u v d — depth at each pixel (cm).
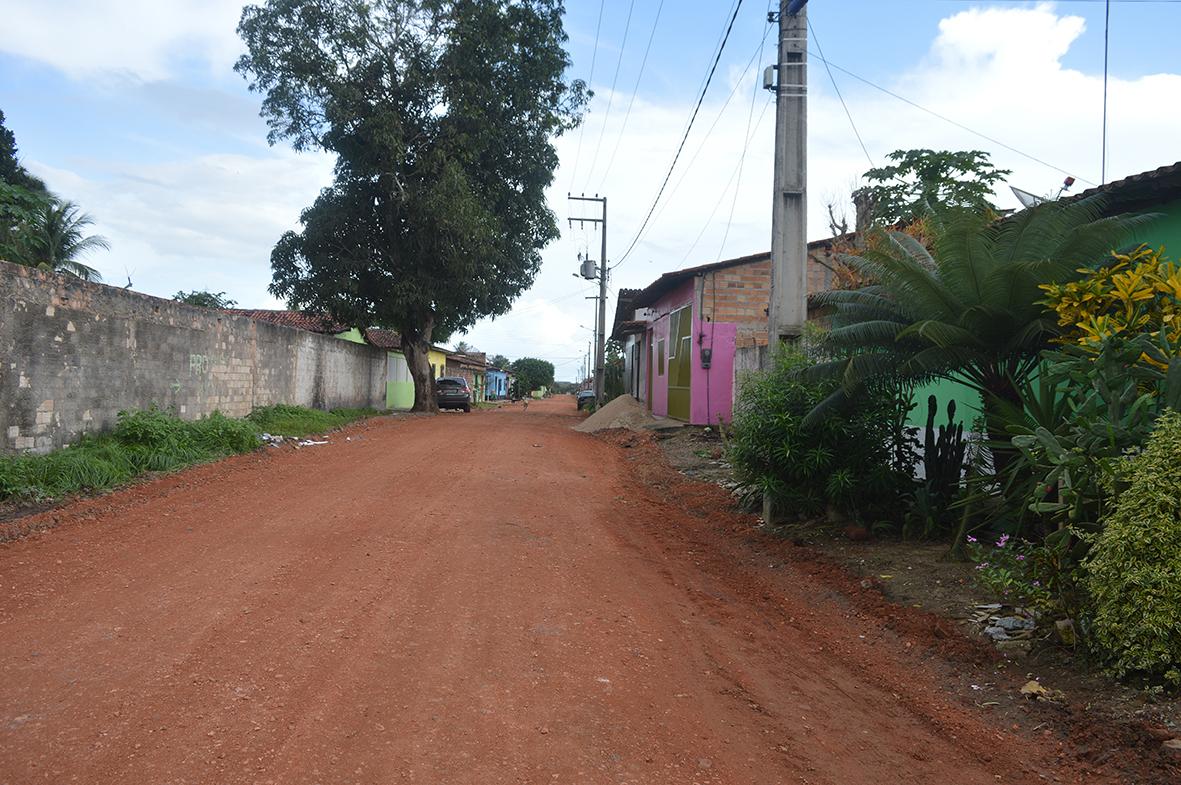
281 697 421
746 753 383
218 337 1673
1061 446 507
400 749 369
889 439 833
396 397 3562
